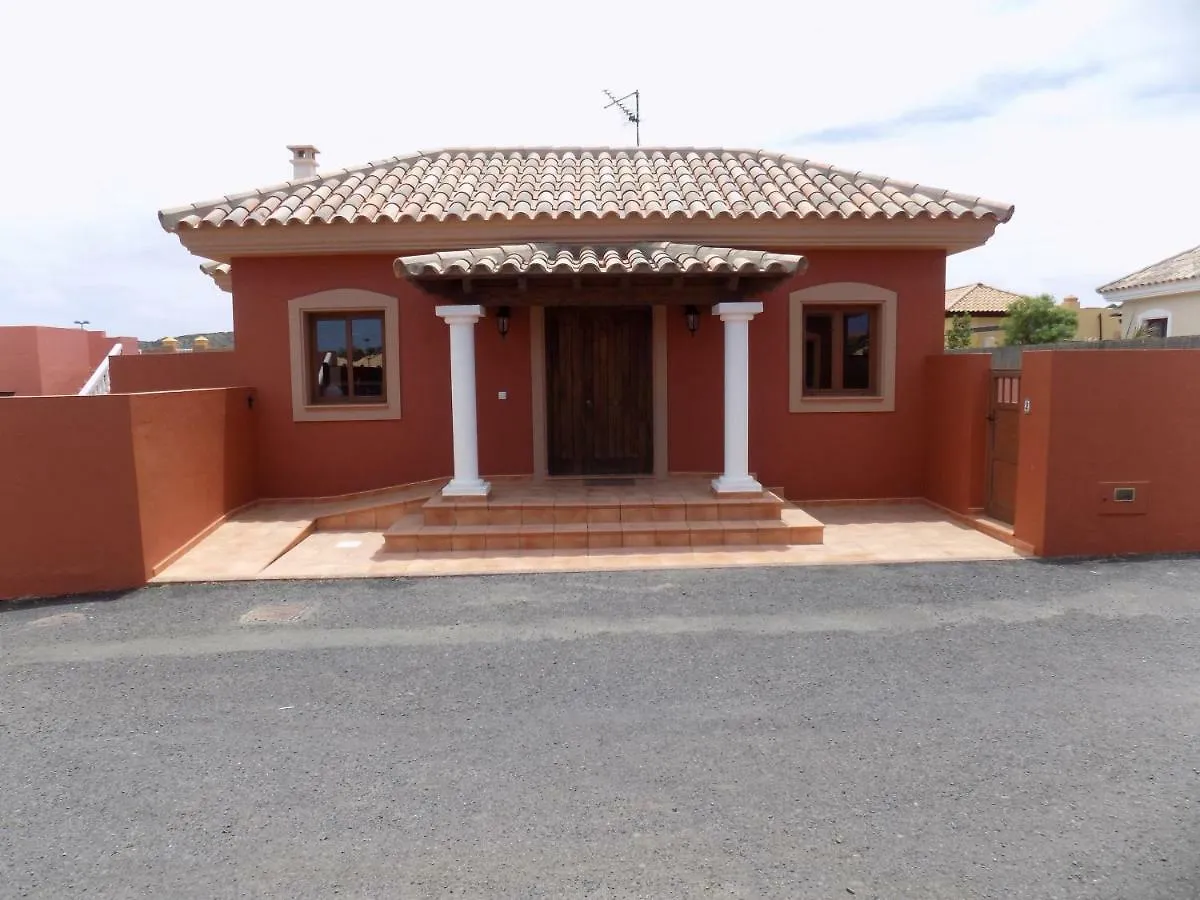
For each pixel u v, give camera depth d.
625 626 6.02
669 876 3.14
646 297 9.02
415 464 10.43
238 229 9.55
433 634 5.93
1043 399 7.62
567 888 3.08
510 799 3.71
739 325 8.88
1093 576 7.09
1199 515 7.79
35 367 20.72
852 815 3.53
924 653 5.39
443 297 9.52
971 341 35.72
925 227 9.76
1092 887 3.05
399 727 4.45
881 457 10.48
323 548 8.56
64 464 7.07
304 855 3.32
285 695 4.91
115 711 4.73
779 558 7.82
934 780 3.81
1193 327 21.92
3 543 7.01
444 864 3.24
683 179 11.34
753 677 5.04
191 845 3.40
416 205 9.84
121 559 7.20
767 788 3.76
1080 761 3.97
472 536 8.34
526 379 10.34
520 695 4.84
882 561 7.64
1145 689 4.79
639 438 10.58
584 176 11.58
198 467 8.54
